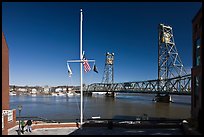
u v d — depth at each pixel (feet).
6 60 109.09
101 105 349.82
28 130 92.38
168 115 223.92
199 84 89.56
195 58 100.01
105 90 618.03
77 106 334.44
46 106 340.39
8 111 98.89
